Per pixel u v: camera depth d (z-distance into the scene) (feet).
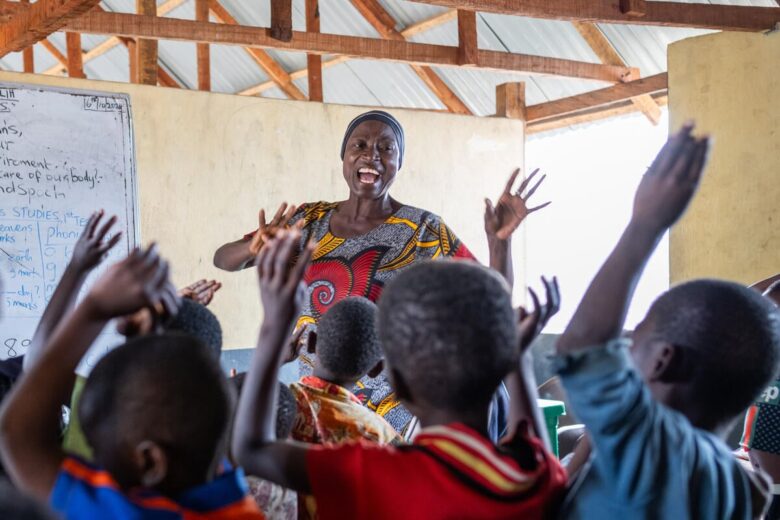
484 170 18.83
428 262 4.07
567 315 26.08
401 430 7.83
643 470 3.77
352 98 29.58
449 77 26.30
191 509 3.62
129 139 14.17
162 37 16.79
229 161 16.58
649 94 21.86
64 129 13.66
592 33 21.76
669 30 20.45
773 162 14.25
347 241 8.64
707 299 4.27
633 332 4.55
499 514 3.73
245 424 4.00
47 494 3.56
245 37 17.46
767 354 4.26
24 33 12.49
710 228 14.93
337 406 5.81
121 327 4.45
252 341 16.90
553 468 4.15
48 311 4.47
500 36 23.57
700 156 3.83
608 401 3.70
